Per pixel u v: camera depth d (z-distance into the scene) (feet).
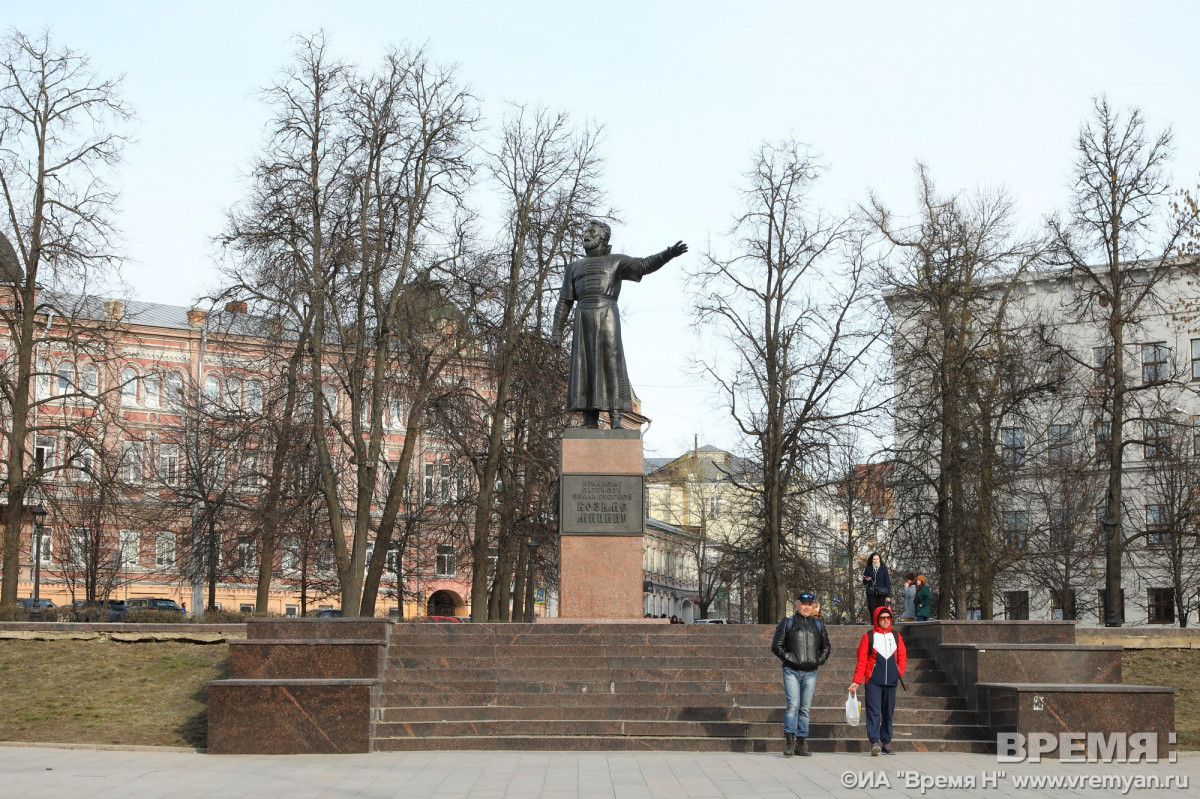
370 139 121.70
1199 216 126.41
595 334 83.76
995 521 127.13
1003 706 61.46
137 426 210.79
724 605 336.29
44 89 127.65
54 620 110.73
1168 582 184.96
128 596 216.95
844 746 61.41
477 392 132.46
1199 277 132.05
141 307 234.38
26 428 127.13
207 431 131.75
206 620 104.32
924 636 76.23
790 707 58.18
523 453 130.62
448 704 66.08
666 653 72.95
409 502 150.30
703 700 66.49
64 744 63.46
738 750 61.46
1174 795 46.03
